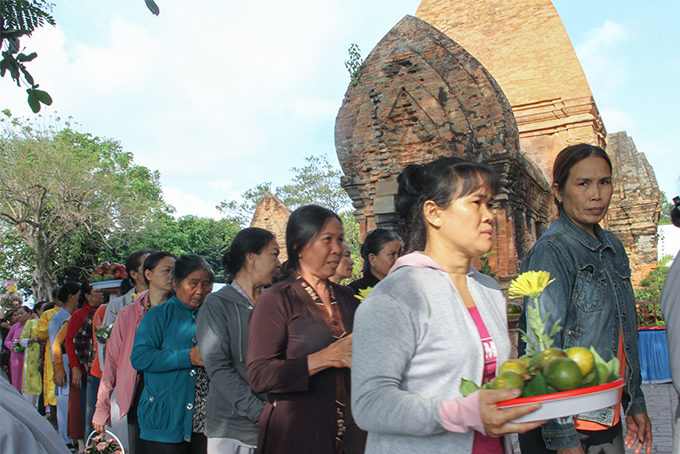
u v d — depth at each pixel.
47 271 28.22
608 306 2.49
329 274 2.66
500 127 8.02
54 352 6.38
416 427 1.45
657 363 8.66
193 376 3.37
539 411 1.35
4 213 26.47
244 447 2.95
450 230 1.74
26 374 8.47
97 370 5.30
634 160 20.81
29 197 27.09
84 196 28.73
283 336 2.47
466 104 8.23
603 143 15.76
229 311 3.12
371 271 4.16
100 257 31.34
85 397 6.24
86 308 6.06
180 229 45.19
